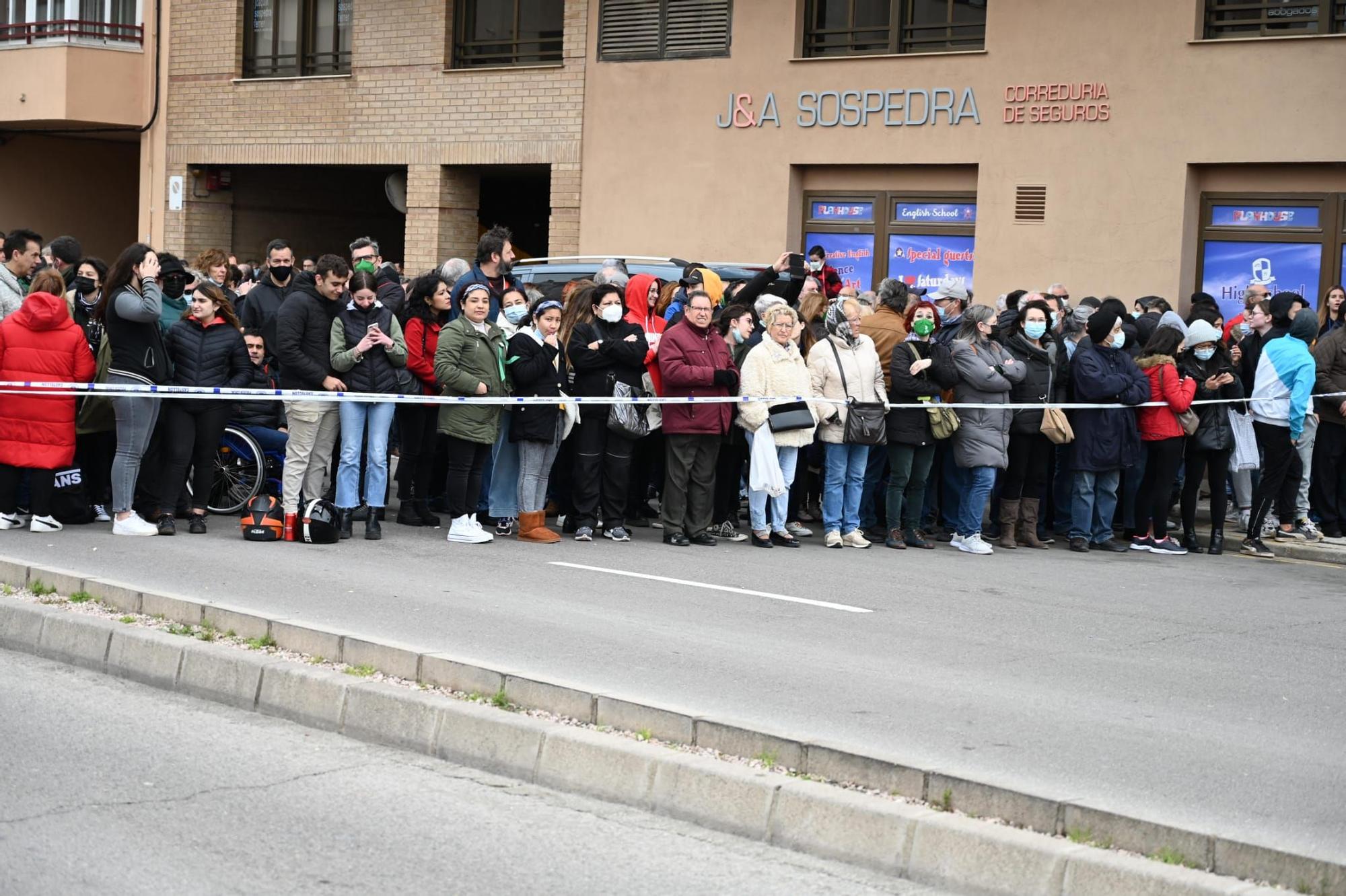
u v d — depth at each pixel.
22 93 23.83
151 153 24.17
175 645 7.70
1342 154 15.84
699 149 19.48
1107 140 16.97
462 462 11.46
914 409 12.15
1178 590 10.88
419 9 21.50
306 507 11.19
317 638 7.66
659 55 19.70
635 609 9.16
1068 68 17.14
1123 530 13.86
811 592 10.03
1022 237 17.48
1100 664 8.20
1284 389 12.73
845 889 5.28
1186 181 16.61
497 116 20.95
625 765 6.14
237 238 24.38
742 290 12.95
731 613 9.14
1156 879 4.94
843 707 6.95
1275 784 5.97
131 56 23.98
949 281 13.57
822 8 18.88
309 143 22.62
